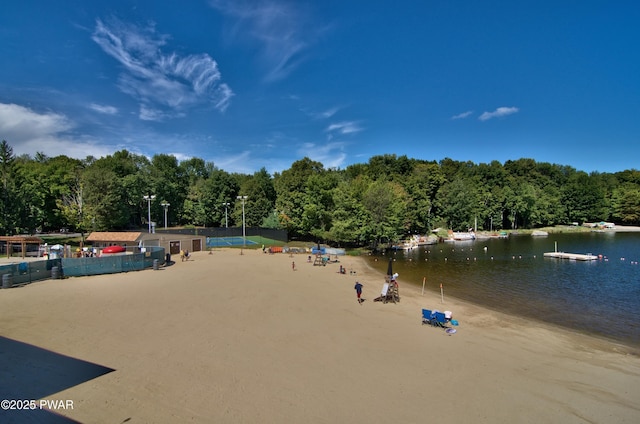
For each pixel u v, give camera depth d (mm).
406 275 41031
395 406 11781
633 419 11914
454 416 11398
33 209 59281
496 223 106312
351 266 46125
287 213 75500
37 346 15453
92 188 68438
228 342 16766
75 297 24469
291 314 21953
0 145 54688
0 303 22562
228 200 95812
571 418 11797
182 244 54688
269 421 10508
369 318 22125
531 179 123000
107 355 14766
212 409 11008
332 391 12547
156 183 91875
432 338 19031
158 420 10289
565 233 104500
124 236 51844
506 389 13578
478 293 32375
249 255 52531
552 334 21672
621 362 17562
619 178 133750
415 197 88062
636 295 31891
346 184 72500
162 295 25594
